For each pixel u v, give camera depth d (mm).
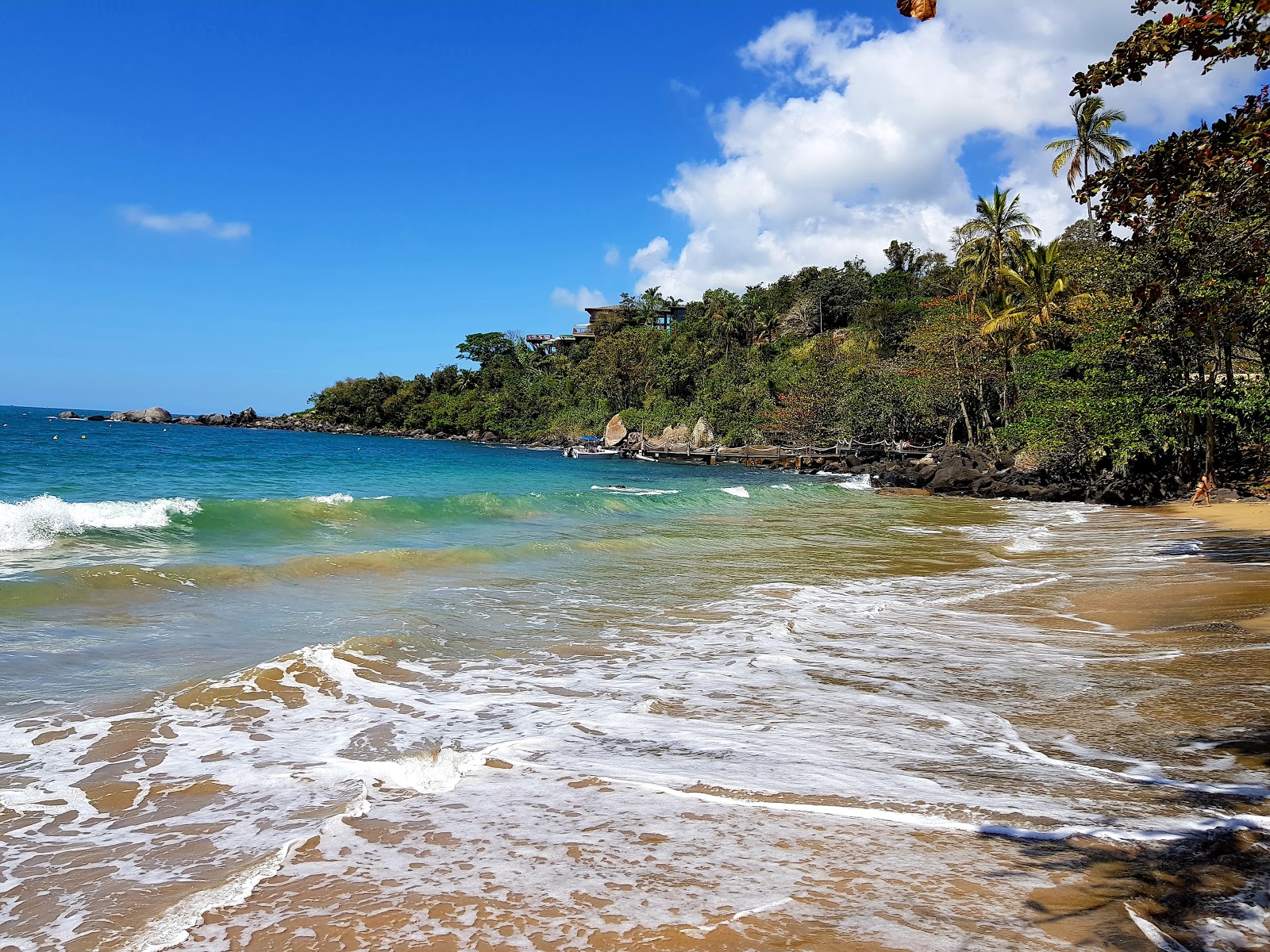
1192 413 24766
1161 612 8672
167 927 2648
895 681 6180
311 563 11133
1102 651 7105
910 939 2480
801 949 2432
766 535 17672
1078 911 2645
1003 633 8016
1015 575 12109
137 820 3658
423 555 12328
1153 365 26516
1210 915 2586
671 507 24391
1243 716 4910
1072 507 27188
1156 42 6793
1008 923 2570
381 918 2693
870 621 8672
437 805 3736
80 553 11312
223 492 22281
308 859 3158
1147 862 3008
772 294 104062
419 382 122250
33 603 8281
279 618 8266
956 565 13320
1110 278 26609
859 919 2619
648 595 10203
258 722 5137
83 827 3582
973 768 4172
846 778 4039
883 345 75625
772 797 3787
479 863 3111
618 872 3016
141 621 7859
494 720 5207
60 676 6043
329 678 6145
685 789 3918
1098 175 8008
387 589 10125
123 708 5379
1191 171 7406
